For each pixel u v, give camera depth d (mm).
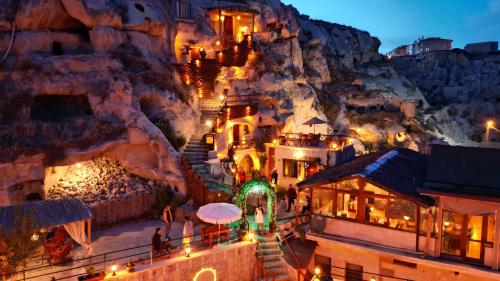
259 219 22891
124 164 28234
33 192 24578
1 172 23109
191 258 19641
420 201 18047
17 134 24234
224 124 32781
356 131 47688
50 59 26922
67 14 29469
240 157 34031
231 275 21016
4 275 16562
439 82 67188
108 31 29078
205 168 28047
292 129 38688
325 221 20969
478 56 70000
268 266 21297
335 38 59844
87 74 27719
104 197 25453
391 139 48250
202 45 39719
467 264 17609
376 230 19641
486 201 16906
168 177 27734
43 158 24547
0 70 25719
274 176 31156
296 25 44344
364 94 52281
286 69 41812
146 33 32188
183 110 31047
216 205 20750
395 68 72312
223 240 21969
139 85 29156
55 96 28469
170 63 34000
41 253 20297
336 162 30406
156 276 18500
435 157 20266
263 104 37812
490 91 62844
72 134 25938
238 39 42062
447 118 58406
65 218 18969
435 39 81000
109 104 27641
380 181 19203
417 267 19328
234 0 43344
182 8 38469
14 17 27062
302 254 22672
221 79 37000
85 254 20750
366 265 20609
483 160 19562
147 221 26156
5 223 17797
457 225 18156
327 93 51875
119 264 19125
